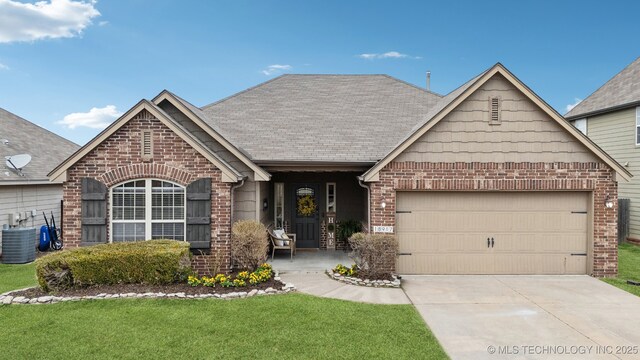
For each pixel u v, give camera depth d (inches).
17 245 498.0
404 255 428.8
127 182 409.1
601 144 717.3
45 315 284.8
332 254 532.7
